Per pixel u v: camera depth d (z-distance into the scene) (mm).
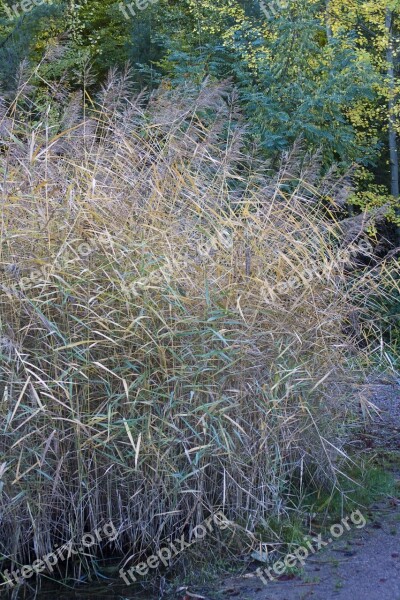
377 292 5379
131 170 4949
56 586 4262
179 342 4375
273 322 4664
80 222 4422
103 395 4289
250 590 4129
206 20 12500
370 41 12469
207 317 4379
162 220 4582
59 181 4762
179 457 4348
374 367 5441
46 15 11023
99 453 4273
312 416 4883
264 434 4496
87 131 5340
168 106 5664
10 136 4727
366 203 10844
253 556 4414
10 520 4164
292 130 9516
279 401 4461
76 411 4125
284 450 4766
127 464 4293
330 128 10078
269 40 10562
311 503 5023
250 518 4527
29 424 4105
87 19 14602
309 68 10398
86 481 4254
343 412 5172
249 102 9750
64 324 4238
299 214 5102
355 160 10867
